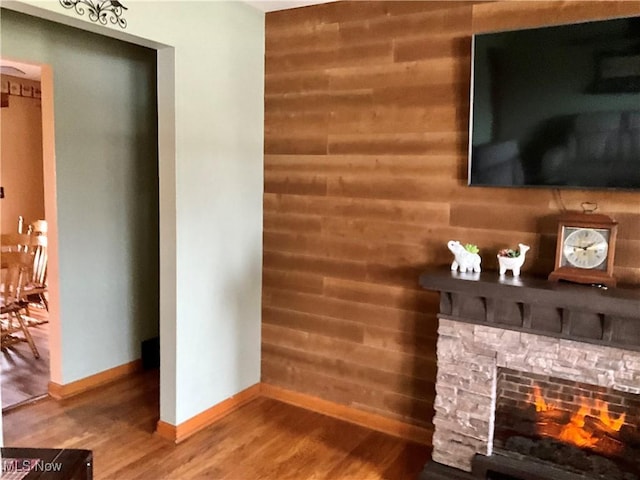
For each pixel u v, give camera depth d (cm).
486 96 260
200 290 314
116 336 392
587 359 232
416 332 307
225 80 315
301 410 349
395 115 300
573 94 239
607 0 241
